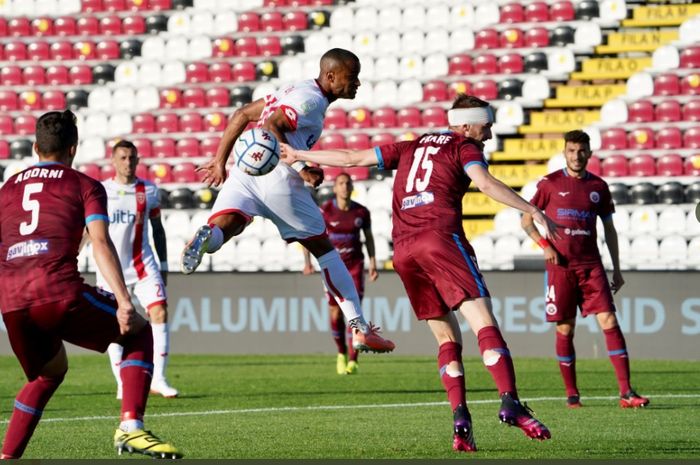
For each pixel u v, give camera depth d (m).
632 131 57.31
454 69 62.41
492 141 58.81
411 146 20.06
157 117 62.44
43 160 16.97
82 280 16.72
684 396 30.98
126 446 16.77
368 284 46.03
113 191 31.50
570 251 28.48
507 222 53.97
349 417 26.27
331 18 66.25
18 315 16.38
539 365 41.09
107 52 66.75
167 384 31.59
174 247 53.38
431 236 19.16
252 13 66.81
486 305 18.95
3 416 27.34
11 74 66.06
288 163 21.39
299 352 46.41
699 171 55.69
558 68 61.56
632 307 43.47
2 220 16.67
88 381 37.09
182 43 66.38
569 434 22.52
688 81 59.41
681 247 51.19
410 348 45.84
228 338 46.78
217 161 22.19
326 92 22.30
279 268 52.06
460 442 19.69
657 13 63.44
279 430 23.66
